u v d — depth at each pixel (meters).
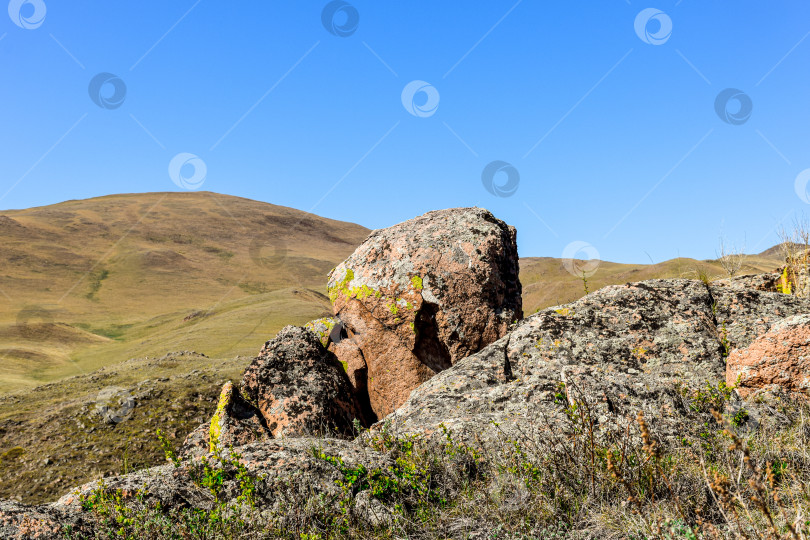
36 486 11.80
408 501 4.57
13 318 71.44
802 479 4.04
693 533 3.47
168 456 5.18
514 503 4.27
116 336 63.94
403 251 9.23
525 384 6.11
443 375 7.12
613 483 4.16
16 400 17.20
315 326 9.38
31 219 137.88
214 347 37.44
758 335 7.03
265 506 4.55
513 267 9.70
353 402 8.55
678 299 7.55
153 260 116.62
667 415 5.07
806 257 9.81
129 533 4.23
